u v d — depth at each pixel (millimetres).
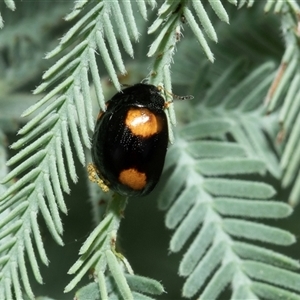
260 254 66
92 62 59
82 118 59
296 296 64
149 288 61
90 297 60
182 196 70
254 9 77
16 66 80
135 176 63
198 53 78
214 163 71
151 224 89
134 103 65
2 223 59
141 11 59
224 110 76
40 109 76
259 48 78
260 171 71
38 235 59
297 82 68
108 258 60
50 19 81
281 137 70
